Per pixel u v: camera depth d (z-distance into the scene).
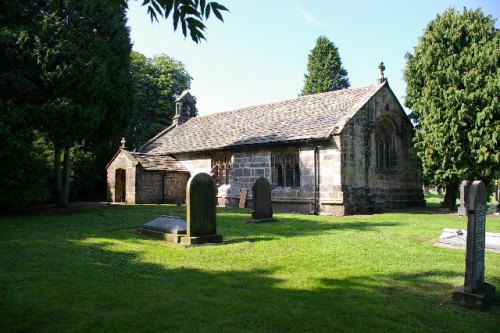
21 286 5.64
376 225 12.70
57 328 4.20
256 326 4.30
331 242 9.30
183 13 4.12
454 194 20.39
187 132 28.56
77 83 15.88
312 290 5.60
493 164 17.42
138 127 39.00
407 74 21.09
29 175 15.69
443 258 7.61
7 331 4.12
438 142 18.38
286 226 12.30
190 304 4.98
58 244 8.82
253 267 6.90
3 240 9.31
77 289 5.55
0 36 14.83
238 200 21.27
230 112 28.38
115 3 4.71
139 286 5.74
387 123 20.77
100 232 10.71
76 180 24.91
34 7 16.02
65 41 15.57
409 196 21.84
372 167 19.02
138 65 40.38
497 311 4.91
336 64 53.28
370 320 4.50
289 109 23.09
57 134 16.03
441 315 4.72
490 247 8.55
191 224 9.05
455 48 18.98
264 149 20.09
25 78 15.26
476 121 17.38
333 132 17.23
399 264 7.12
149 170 23.17
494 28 18.83
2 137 14.44
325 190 17.42
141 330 4.16
